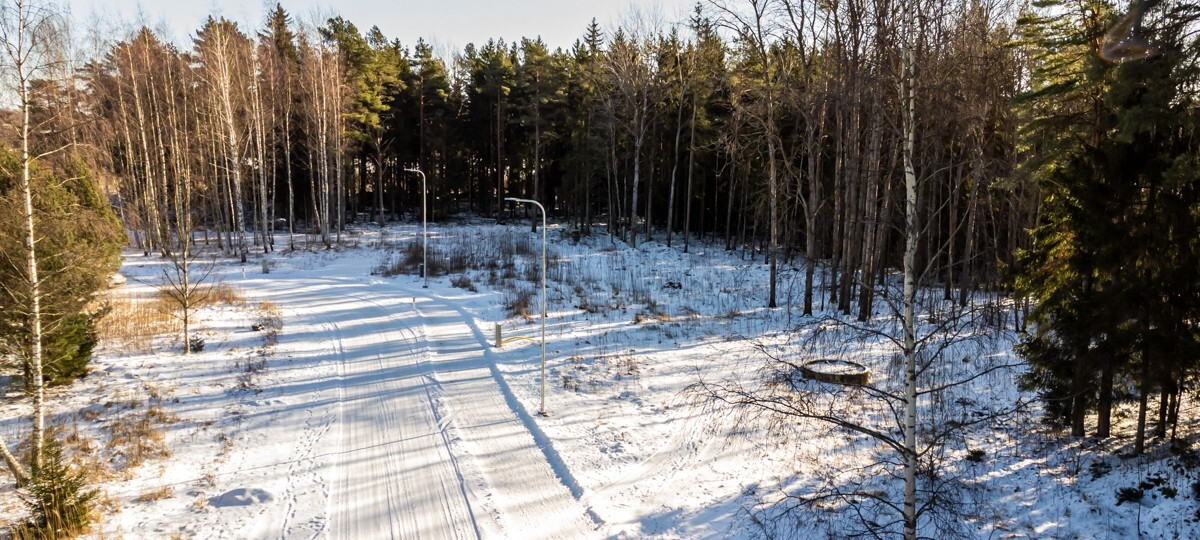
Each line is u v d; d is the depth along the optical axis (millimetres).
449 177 54469
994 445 13461
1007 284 13273
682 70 42219
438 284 34062
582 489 12375
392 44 60156
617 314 26891
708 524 11266
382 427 15422
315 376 19141
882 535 10078
